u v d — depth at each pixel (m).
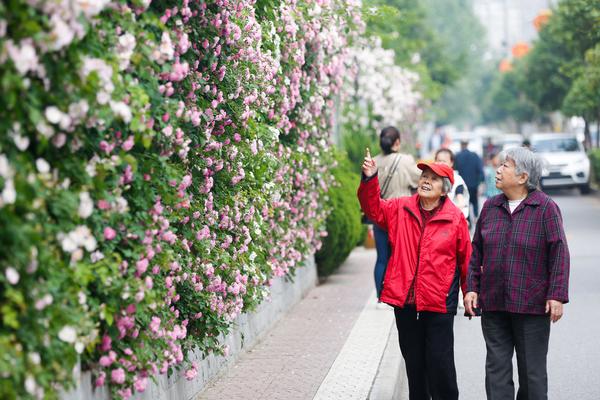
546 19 44.38
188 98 8.33
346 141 29.77
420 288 8.53
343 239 18.42
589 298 16.42
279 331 13.17
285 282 14.66
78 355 6.00
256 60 10.48
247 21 9.95
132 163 6.36
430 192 8.58
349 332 12.92
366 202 8.85
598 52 31.09
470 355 12.43
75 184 5.96
